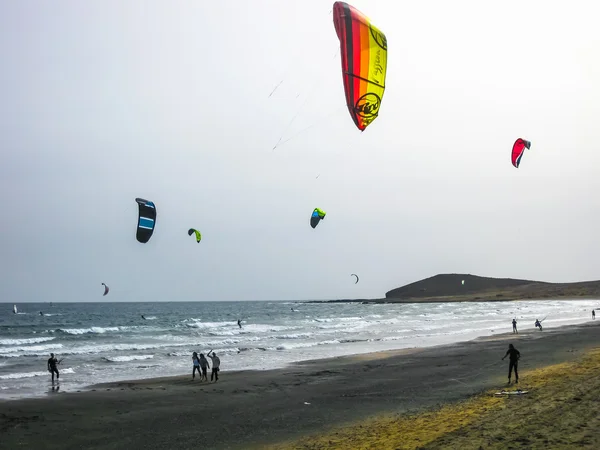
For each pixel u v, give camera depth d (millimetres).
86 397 17891
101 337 48562
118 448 12148
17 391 19250
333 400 16688
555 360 22906
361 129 9367
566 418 10727
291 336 46000
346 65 8953
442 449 9469
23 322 77375
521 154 19500
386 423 13008
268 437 12594
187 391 18953
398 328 55219
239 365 26250
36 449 12156
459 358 26000
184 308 160000
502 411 12234
